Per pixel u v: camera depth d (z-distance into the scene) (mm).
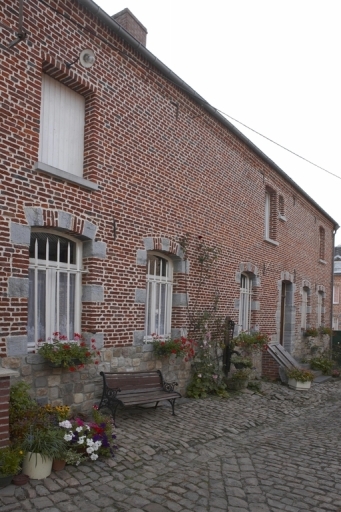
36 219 5883
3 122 5504
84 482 4391
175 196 8695
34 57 5902
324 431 7090
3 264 5465
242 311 11961
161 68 8086
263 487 4578
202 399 8508
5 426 4277
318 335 17172
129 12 8922
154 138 8109
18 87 5691
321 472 5070
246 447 5938
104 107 7004
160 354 7969
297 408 8891
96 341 6770
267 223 13516
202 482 4629
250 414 7855
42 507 3846
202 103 9336
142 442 5648
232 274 10844
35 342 6090
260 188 12453
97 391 6738
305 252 16438
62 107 6633
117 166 7246
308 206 16641
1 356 5438
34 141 5891
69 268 6660
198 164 9453
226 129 10500
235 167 11016
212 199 9984
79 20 6547
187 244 9047
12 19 5602
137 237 7672
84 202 6617
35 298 6109
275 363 11461
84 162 6875
